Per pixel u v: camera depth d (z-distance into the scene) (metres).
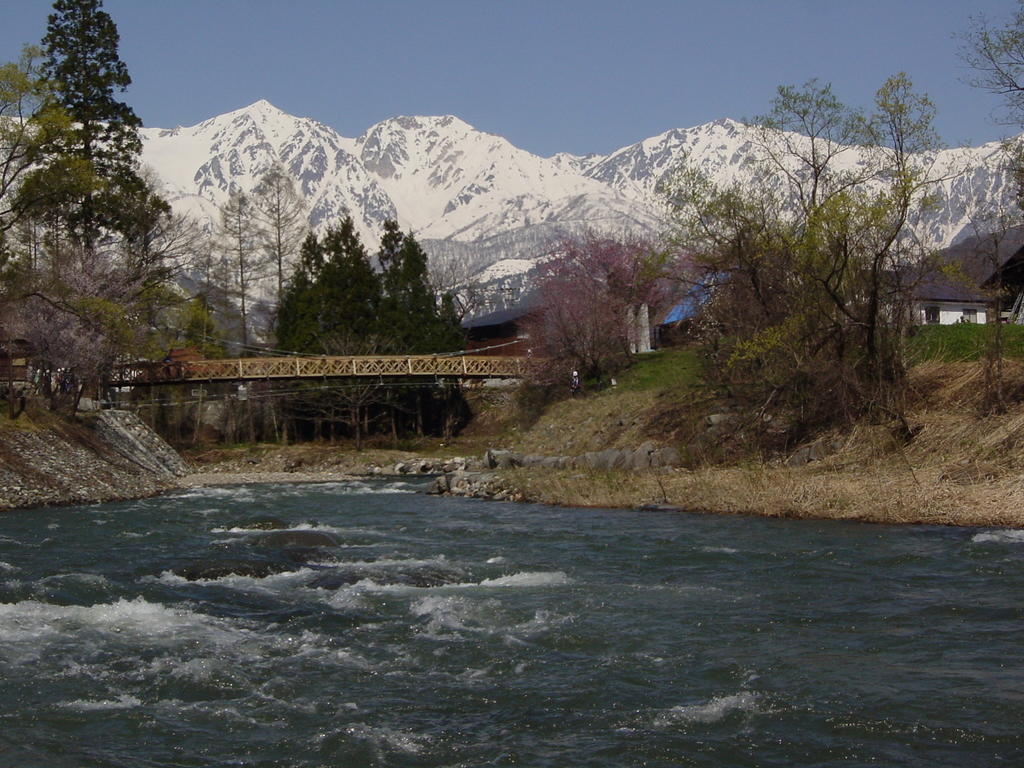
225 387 61.38
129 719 9.44
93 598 14.30
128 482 34.94
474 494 32.00
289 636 12.27
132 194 51.28
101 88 50.59
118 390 55.62
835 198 27.47
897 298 29.88
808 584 14.85
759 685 10.13
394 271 63.97
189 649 11.66
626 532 21.05
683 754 8.48
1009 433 24.11
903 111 27.67
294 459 51.69
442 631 12.47
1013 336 32.09
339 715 9.53
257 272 73.81
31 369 39.59
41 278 39.25
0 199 36.09
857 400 28.75
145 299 48.84
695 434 34.09
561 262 55.78
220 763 8.47
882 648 11.34
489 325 69.44
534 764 8.36
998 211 30.72
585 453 38.16
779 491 23.53
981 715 9.13
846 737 8.73
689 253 32.88
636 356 54.88
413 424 60.81
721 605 13.65
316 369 51.53
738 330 33.16
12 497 28.67
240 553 18.55
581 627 12.56
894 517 20.66
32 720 9.39
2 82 34.19
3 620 12.90
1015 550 16.75
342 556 18.55
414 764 8.41
